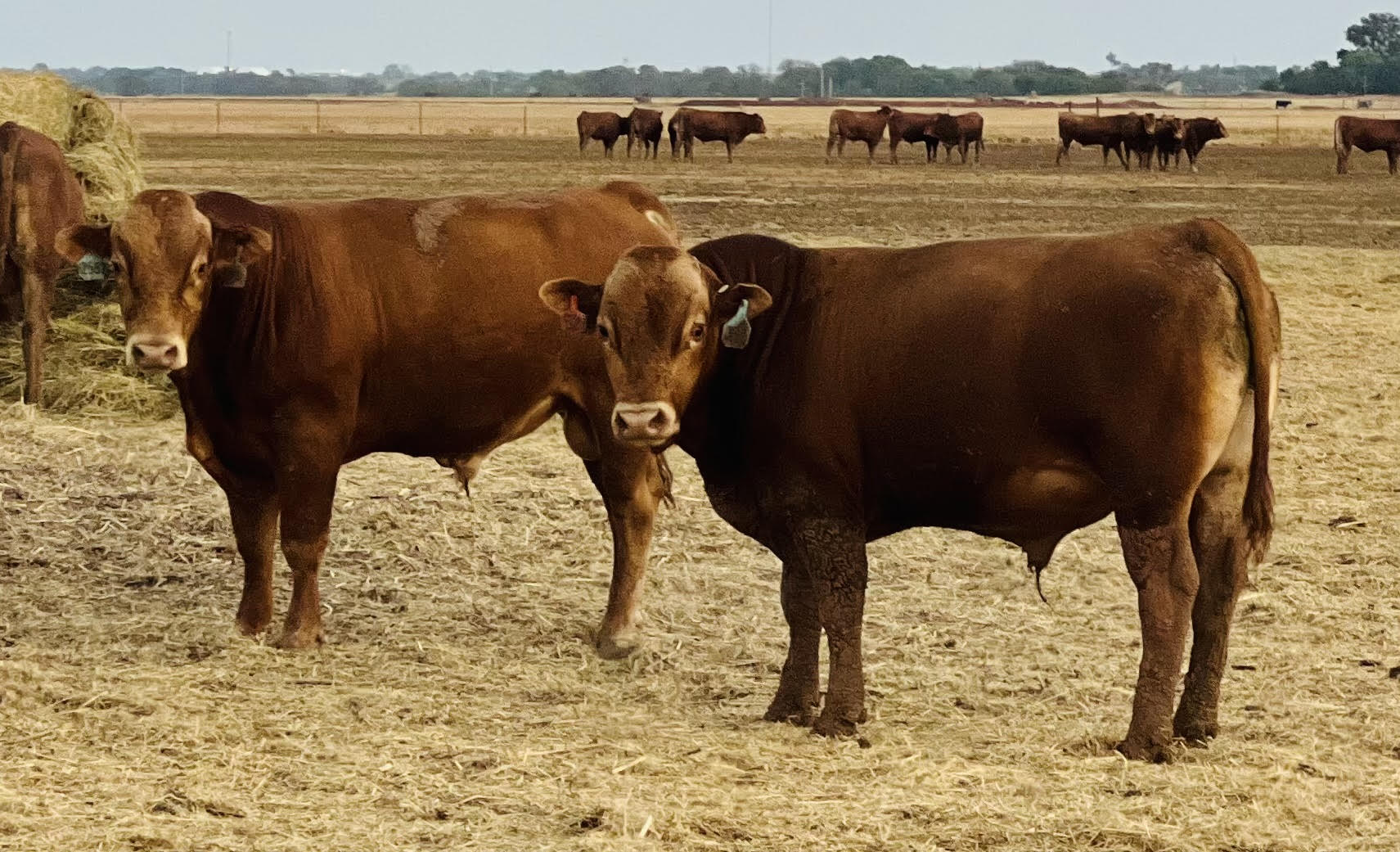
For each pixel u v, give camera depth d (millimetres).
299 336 7695
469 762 6320
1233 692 7301
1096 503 6562
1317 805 5938
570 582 9148
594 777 6180
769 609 8664
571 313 6629
